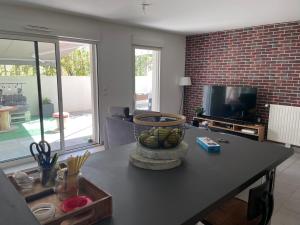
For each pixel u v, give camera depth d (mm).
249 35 4777
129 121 2953
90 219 816
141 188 1093
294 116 4203
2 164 3455
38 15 3498
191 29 5012
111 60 4504
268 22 4297
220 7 3369
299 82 4230
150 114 1549
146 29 4988
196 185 1127
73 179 974
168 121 1382
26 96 3744
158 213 894
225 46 5172
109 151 1618
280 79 4457
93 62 4328
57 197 992
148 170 1296
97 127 4520
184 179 1190
